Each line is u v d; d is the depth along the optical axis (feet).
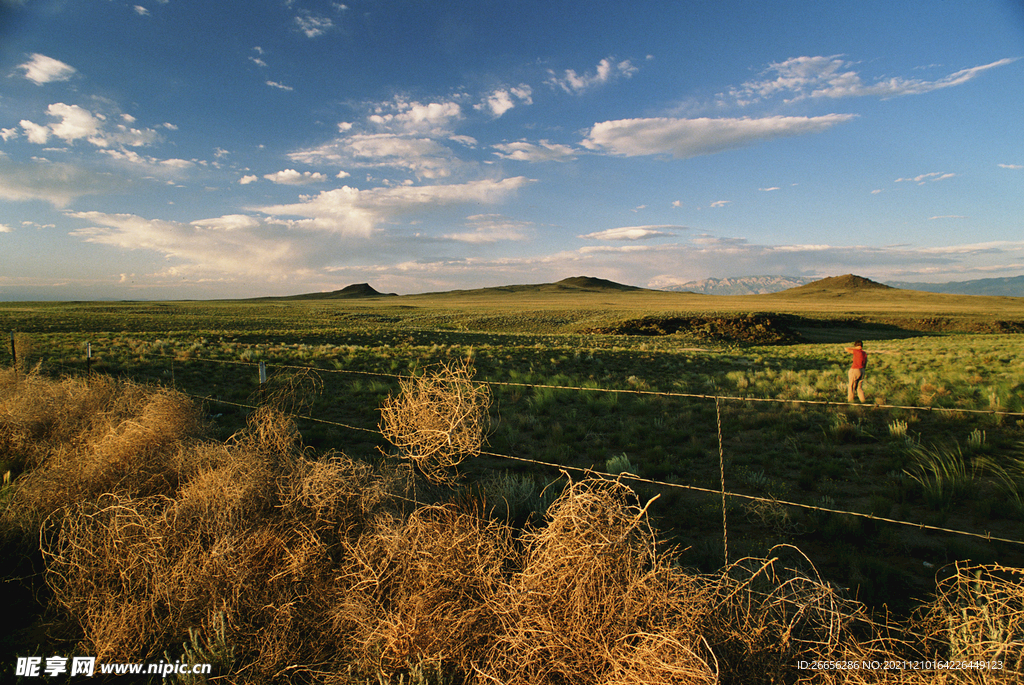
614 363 72.02
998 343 110.52
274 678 10.63
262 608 11.41
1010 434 29.48
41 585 14.17
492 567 11.44
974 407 37.11
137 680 11.07
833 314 292.20
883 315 288.51
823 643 9.44
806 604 9.91
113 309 275.59
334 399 40.98
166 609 12.02
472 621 10.55
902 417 34.32
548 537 10.69
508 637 9.77
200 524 13.04
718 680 8.77
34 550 14.88
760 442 30.48
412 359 68.39
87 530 13.15
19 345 56.34
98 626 11.76
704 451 28.40
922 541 17.46
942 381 50.26
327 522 13.83
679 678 8.53
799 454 27.73
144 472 17.97
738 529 18.76
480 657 10.37
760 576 13.05
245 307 343.46
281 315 263.90
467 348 82.69
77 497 16.31
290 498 14.43
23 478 18.76
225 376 52.21
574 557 10.16
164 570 12.17
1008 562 15.67
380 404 38.04
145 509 14.07
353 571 12.35
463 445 18.07
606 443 30.30
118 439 19.17
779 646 9.61
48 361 52.24
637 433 32.40
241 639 11.24
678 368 68.18
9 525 15.17
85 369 51.78
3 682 10.94
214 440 21.57
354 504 14.78
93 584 12.28
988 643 9.01
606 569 9.98
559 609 10.04
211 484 14.93
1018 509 18.99
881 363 71.77
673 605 9.71
